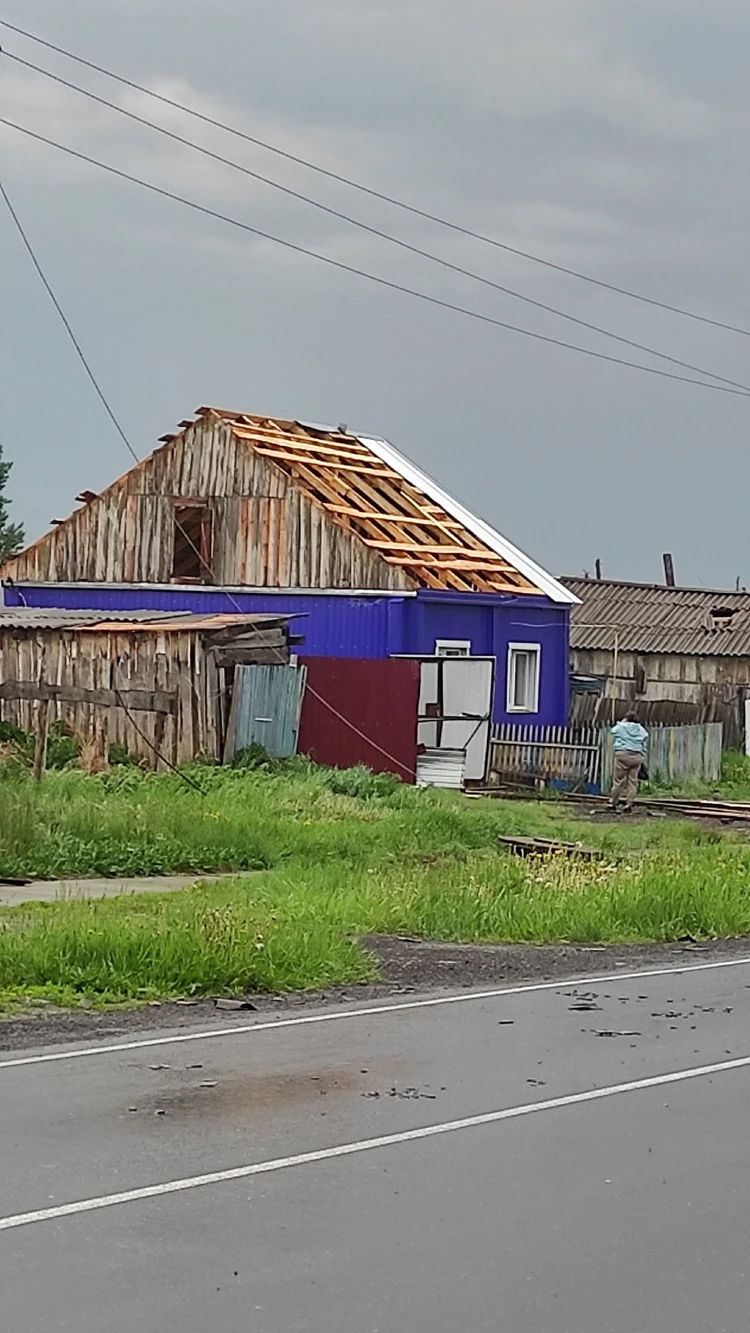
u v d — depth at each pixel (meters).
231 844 21.06
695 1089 9.56
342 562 36.41
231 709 29.34
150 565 39.28
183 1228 6.71
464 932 16.41
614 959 15.27
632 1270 6.26
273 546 37.47
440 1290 6.00
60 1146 8.02
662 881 18.41
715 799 35.22
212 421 38.62
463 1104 9.08
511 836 25.28
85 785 24.70
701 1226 6.84
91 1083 9.49
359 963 13.98
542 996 12.96
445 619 36.12
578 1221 6.89
